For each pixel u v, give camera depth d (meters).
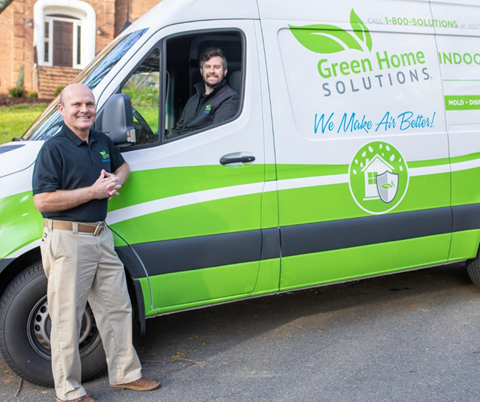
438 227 4.95
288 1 4.43
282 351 4.38
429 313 5.05
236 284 4.26
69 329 3.52
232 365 4.16
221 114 4.17
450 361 4.11
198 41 4.31
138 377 3.80
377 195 4.68
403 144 4.78
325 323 4.91
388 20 4.79
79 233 3.49
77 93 3.41
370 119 4.66
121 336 3.74
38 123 4.30
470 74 5.15
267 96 4.29
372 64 4.69
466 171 5.07
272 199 4.30
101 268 3.63
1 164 3.74
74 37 17.94
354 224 4.59
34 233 3.68
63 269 3.46
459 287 5.72
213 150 4.12
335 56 4.55
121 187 3.87
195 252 4.08
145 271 3.95
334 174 4.51
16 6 16.86
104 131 3.69
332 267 4.56
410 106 4.82
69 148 3.44
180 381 3.93
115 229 3.86
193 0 4.12
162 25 4.03
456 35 5.10
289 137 4.34
